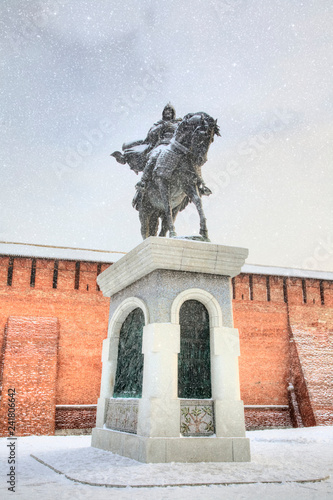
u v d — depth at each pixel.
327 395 18.30
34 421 15.21
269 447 9.26
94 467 5.29
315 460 6.54
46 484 4.48
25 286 17.64
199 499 3.83
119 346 7.62
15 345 16.33
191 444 5.62
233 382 6.18
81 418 16.41
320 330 20.34
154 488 4.24
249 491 4.18
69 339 17.42
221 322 6.45
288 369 19.41
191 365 6.26
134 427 6.14
